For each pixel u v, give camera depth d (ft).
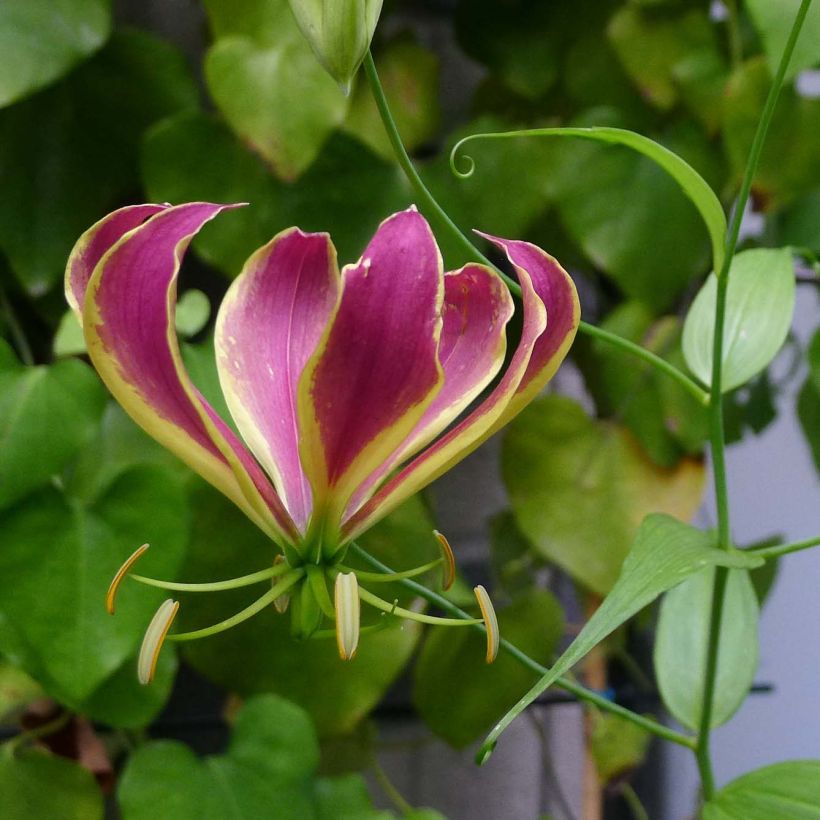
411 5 2.54
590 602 2.62
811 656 3.46
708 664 1.94
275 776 2.14
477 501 2.84
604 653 2.75
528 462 2.35
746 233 2.85
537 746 3.01
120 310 1.65
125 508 2.07
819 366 2.45
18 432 2.04
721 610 1.93
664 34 2.31
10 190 2.22
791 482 3.44
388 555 2.23
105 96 2.24
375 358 1.64
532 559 2.66
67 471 2.12
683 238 2.31
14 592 2.04
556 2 2.38
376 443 1.68
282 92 2.17
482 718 2.40
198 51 2.44
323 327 1.71
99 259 1.67
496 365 1.68
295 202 2.24
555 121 2.44
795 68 2.05
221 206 1.65
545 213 2.40
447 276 1.70
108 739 2.27
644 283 2.32
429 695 2.37
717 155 2.35
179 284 2.45
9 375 2.05
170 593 2.10
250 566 2.20
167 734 2.47
